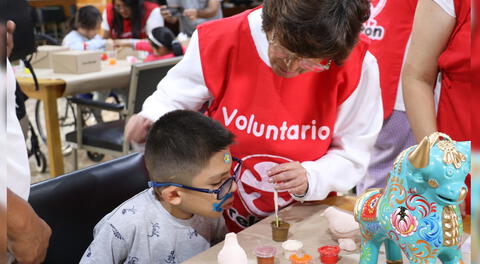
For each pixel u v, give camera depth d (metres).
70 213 1.18
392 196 0.75
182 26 4.18
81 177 1.22
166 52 3.42
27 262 0.71
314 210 1.23
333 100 1.15
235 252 0.90
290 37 0.87
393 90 1.77
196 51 1.21
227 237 0.92
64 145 4.00
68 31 4.33
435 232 0.71
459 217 0.73
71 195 1.19
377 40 1.76
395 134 1.82
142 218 1.12
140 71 2.61
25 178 0.76
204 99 1.26
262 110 1.17
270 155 1.20
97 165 1.27
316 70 0.98
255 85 1.16
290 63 0.97
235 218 1.31
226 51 1.16
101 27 4.76
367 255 0.85
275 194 1.10
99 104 2.80
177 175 1.05
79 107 2.91
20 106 1.92
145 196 1.17
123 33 4.20
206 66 1.19
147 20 4.12
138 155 1.36
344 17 0.86
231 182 1.09
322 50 0.87
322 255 0.94
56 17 6.19
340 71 1.13
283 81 1.14
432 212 0.71
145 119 1.23
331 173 1.17
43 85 2.77
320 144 1.19
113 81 3.06
